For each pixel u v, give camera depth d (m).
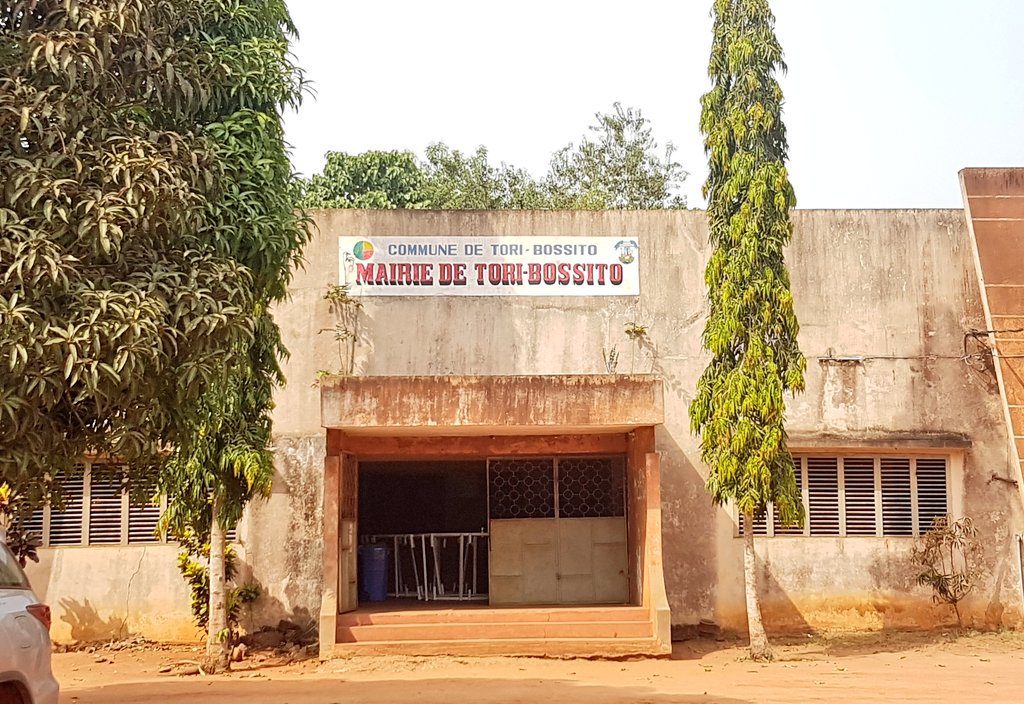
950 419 17.41
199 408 9.63
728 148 14.83
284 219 9.48
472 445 16.67
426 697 11.13
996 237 17.80
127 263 7.51
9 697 6.49
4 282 6.76
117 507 16.50
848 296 17.50
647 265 17.41
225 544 15.18
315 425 16.80
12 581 6.98
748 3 14.85
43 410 7.31
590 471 17.38
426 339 17.06
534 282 17.27
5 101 7.12
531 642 14.81
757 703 10.58
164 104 8.27
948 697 11.11
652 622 15.01
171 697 11.43
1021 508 17.31
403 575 18.52
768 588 16.84
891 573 17.06
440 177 31.17
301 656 15.39
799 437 17.05
